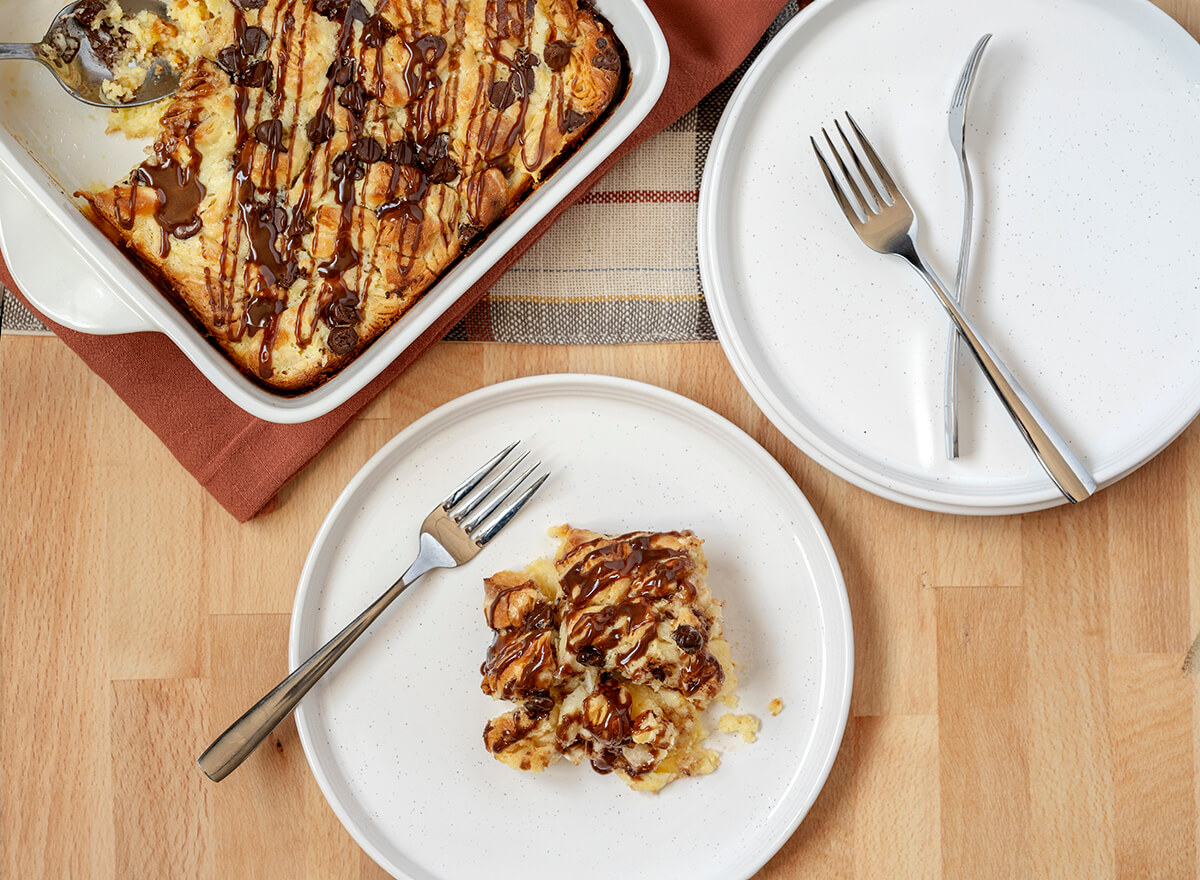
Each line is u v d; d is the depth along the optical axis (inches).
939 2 29.1
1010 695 29.9
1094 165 29.3
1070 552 30.0
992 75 29.3
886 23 29.2
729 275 29.1
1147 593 30.0
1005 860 29.9
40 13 27.9
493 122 27.7
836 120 29.2
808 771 29.1
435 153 27.7
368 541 29.4
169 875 29.8
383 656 29.4
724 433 29.0
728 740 29.3
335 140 27.5
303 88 27.4
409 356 29.0
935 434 29.3
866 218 28.8
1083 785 30.0
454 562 29.2
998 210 29.4
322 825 29.8
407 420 29.8
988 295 29.4
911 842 29.8
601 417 29.4
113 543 29.8
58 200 27.1
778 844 28.6
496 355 29.8
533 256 29.7
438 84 27.6
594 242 29.7
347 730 29.3
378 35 27.5
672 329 29.7
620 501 29.5
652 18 27.5
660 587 27.8
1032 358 29.4
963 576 29.9
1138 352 29.3
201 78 27.3
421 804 29.3
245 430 29.4
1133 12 28.9
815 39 29.2
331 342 27.5
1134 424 29.3
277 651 29.8
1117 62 29.2
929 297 29.2
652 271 29.7
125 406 29.8
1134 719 30.0
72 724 29.8
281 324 27.5
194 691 29.8
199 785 29.9
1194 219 29.3
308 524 29.8
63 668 29.8
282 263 27.5
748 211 29.3
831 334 29.3
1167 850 29.9
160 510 29.8
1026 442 29.0
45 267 27.0
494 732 28.5
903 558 29.9
